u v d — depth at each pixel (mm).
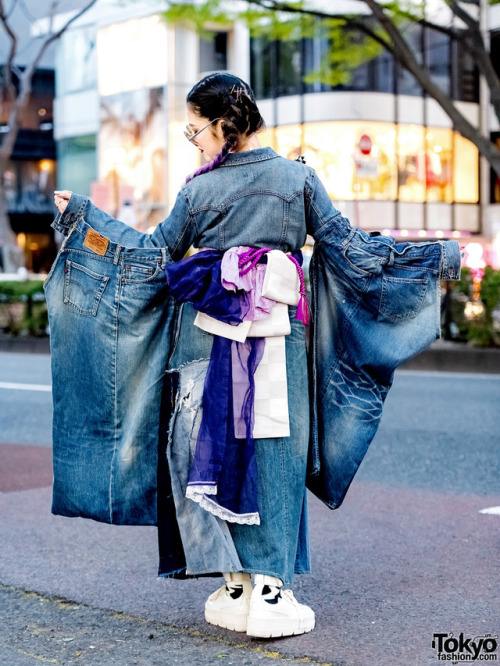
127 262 2590
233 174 2549
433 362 11750
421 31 26531
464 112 27516
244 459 2527
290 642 2629
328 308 2650
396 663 2459
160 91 29125
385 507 4395
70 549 3684
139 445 2619
